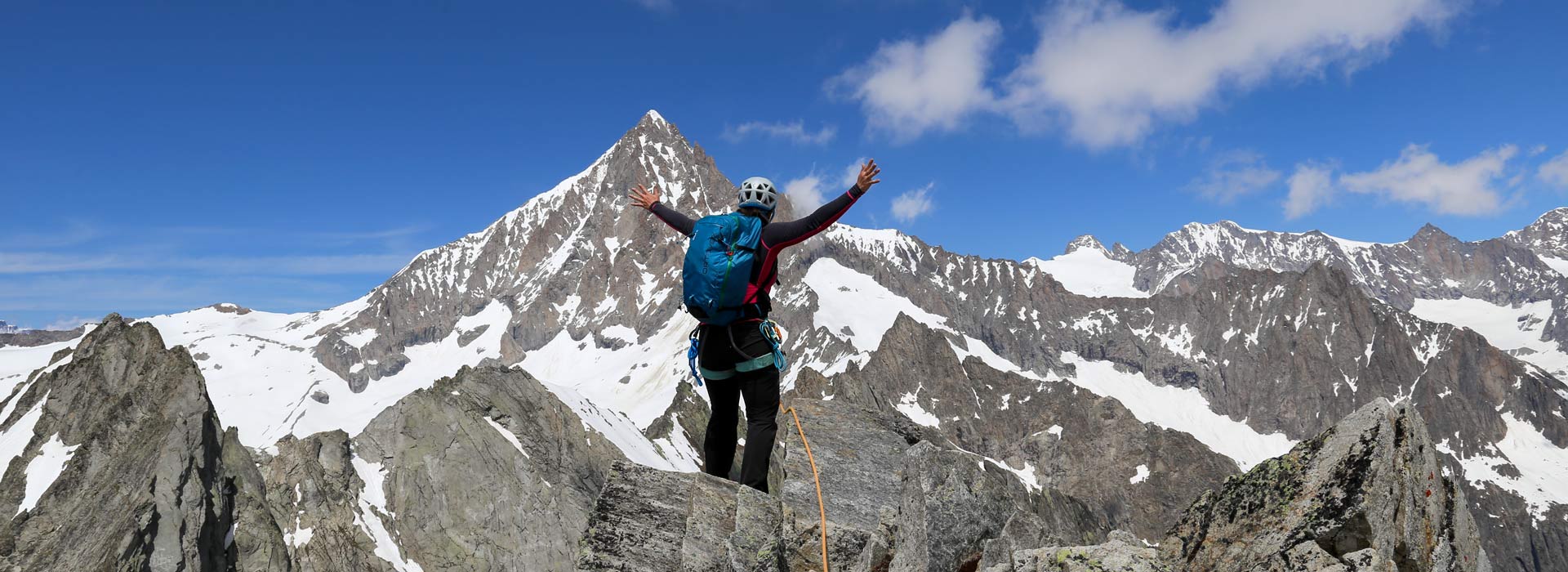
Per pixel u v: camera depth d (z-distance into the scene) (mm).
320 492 105375
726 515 8977
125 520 73625
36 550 73062
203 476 82688
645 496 9148
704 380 9578
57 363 102188
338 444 113438
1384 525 5812
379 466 115375
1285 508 6219
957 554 8227
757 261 8922
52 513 76438
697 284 8891
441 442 117188
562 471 120875
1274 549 6086
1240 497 6621
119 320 99188
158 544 74000
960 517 8359
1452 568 6090
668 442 159750
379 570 99188
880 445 11453
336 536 100938
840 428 11602
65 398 90750
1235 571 6254
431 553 106500
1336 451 6242
